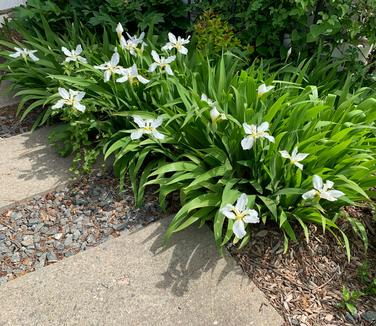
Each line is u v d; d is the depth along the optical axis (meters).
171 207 1.15
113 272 0.98
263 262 1.01
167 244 1.05
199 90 1.28
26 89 1.50
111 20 1.59
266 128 0.98
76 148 1.25
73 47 1.55
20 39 1.76
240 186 1.07
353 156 1.06
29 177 1.23
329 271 1.01
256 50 1.54
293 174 1.01
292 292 0.96
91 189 1.21
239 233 0.88
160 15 1.61
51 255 1.02
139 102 1.25
